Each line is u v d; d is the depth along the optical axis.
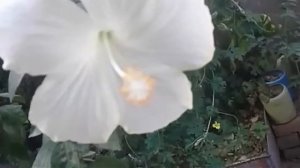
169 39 0.16
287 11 0.65
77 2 0.18
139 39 0.17
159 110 0.17
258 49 0.64
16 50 0.16
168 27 0.16
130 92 0.17
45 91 0.17
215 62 0.57
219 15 0.57
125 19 0.17
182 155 0.56
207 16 0.16
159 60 0.17
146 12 0.16
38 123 0.17
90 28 0.17
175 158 0.56
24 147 0.34
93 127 0.18
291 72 0.69
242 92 0.64
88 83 0.18
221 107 0.63
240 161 0.58
